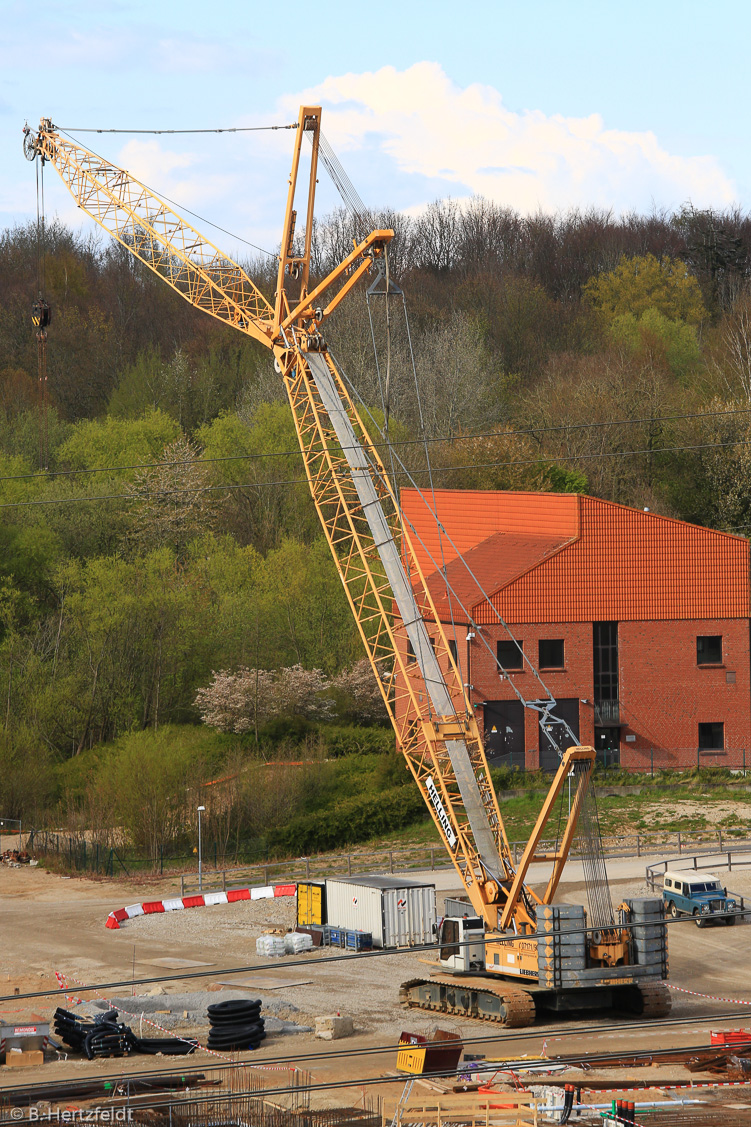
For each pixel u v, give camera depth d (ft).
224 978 152.05
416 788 249.75
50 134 243.19
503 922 139.74
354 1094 103.86
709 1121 93.76
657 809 233.35
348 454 180.24
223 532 405.59
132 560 384.88
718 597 259.19
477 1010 131.34
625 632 256.73
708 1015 130.62
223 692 305.94
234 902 199.11
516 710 250.78
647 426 400.26
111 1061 118.21
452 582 265.13
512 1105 95.45
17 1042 117.70
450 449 394.93
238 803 252.42
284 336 191.62
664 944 129.29
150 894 211.41
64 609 347.97
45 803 285.23
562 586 254.47
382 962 160.04
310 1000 140.56
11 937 177.99
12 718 317.83
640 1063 111.96
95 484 403.54
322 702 310.45
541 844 216.54
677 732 256.93
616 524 257.96
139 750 260.83
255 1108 99.60
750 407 393.70
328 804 253.44
